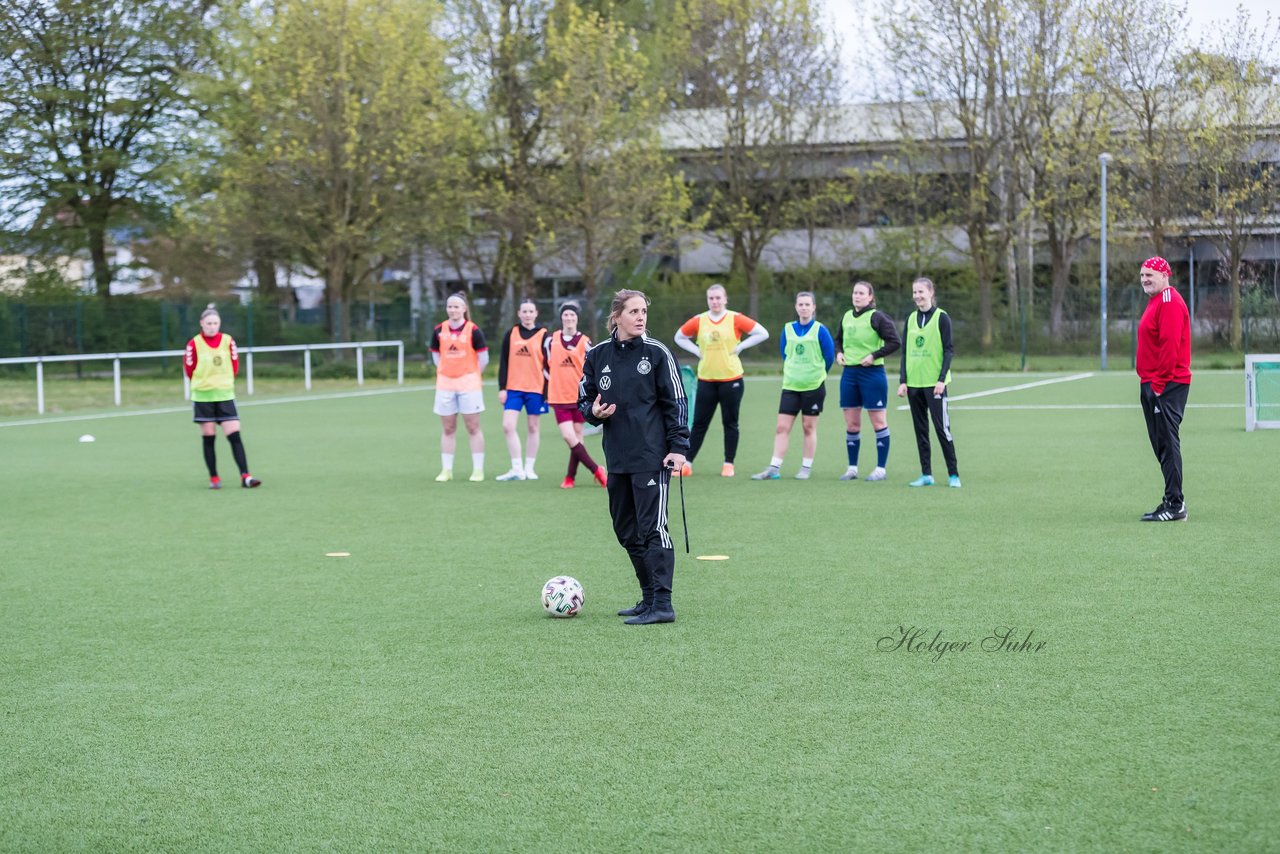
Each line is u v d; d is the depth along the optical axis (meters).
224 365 17.81
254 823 5.56
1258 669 7.64
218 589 10.71
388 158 50.50
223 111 52.78
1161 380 13.24
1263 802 5.54
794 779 5.95
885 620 9.12
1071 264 58.34
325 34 49.53
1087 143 53.72
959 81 54.62
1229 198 52.06
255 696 7.48
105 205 60.91
